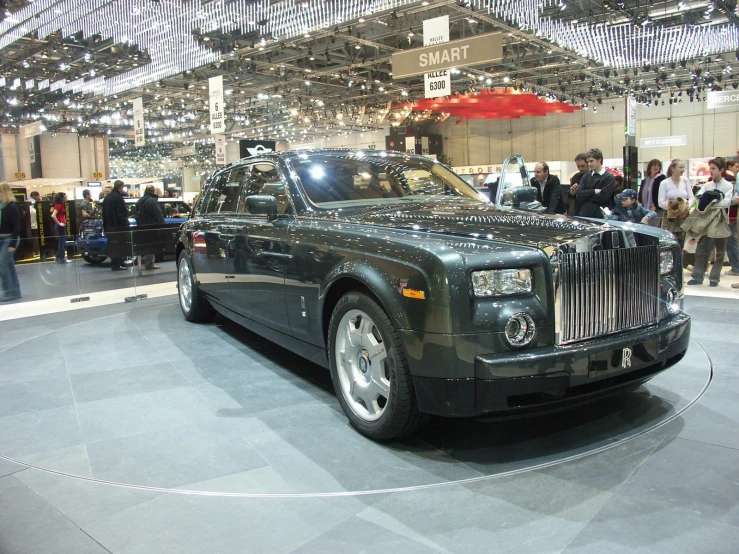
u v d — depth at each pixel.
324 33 15.57
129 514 2.08
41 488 2.30
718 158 6.48
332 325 2.85
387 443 2.65
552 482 2.23
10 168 30.94
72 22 14.68
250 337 4.84
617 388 2.51
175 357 4.25
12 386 3.68
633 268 2.56
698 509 2.00
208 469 2.43
